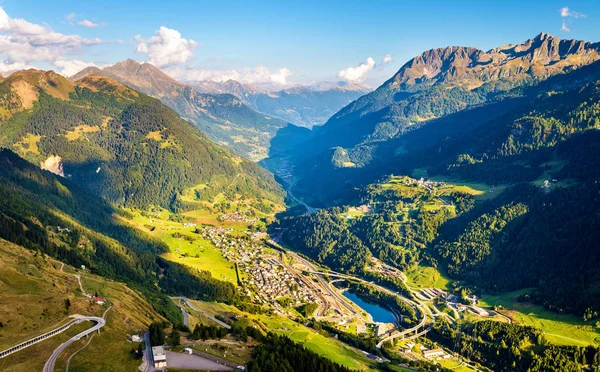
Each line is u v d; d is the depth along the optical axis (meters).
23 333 165.88
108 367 158.38
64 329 174.88
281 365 180.12
